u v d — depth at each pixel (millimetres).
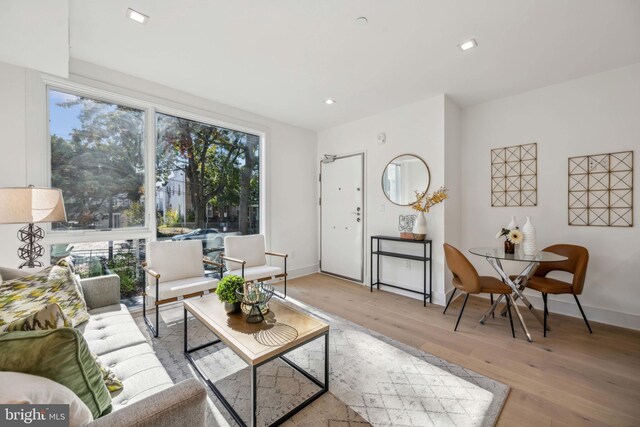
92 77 2598
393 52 2412
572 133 2918
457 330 2564
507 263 3377
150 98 2955
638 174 2596
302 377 1854
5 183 2229
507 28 2086
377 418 1506
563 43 2275
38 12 1654
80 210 2648
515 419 1509
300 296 3531
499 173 3387
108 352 1433
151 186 3021
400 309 3102
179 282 2648
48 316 899
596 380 1828
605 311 2723
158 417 767
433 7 1872
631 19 1971
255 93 3252
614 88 2701
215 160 3645
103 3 1812
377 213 3955
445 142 3279
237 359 2059
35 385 663
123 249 2898
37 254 2219
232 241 3363
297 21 2016
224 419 1500
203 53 2430
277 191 4207
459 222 3648
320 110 3795
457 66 2645
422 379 1834
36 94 2355
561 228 2986
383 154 3869
